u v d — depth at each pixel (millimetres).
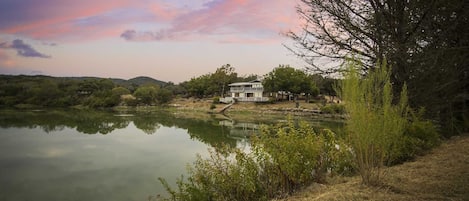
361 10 10727
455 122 12867
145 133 34281
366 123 5648
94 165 18625
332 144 7535
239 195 6605
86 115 60000
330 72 11102
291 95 80625
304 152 6906
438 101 11273
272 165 6852
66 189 14023
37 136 30359
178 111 79500
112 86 115188
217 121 50750
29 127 37594
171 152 22719
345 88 5859
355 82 5742
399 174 6648
